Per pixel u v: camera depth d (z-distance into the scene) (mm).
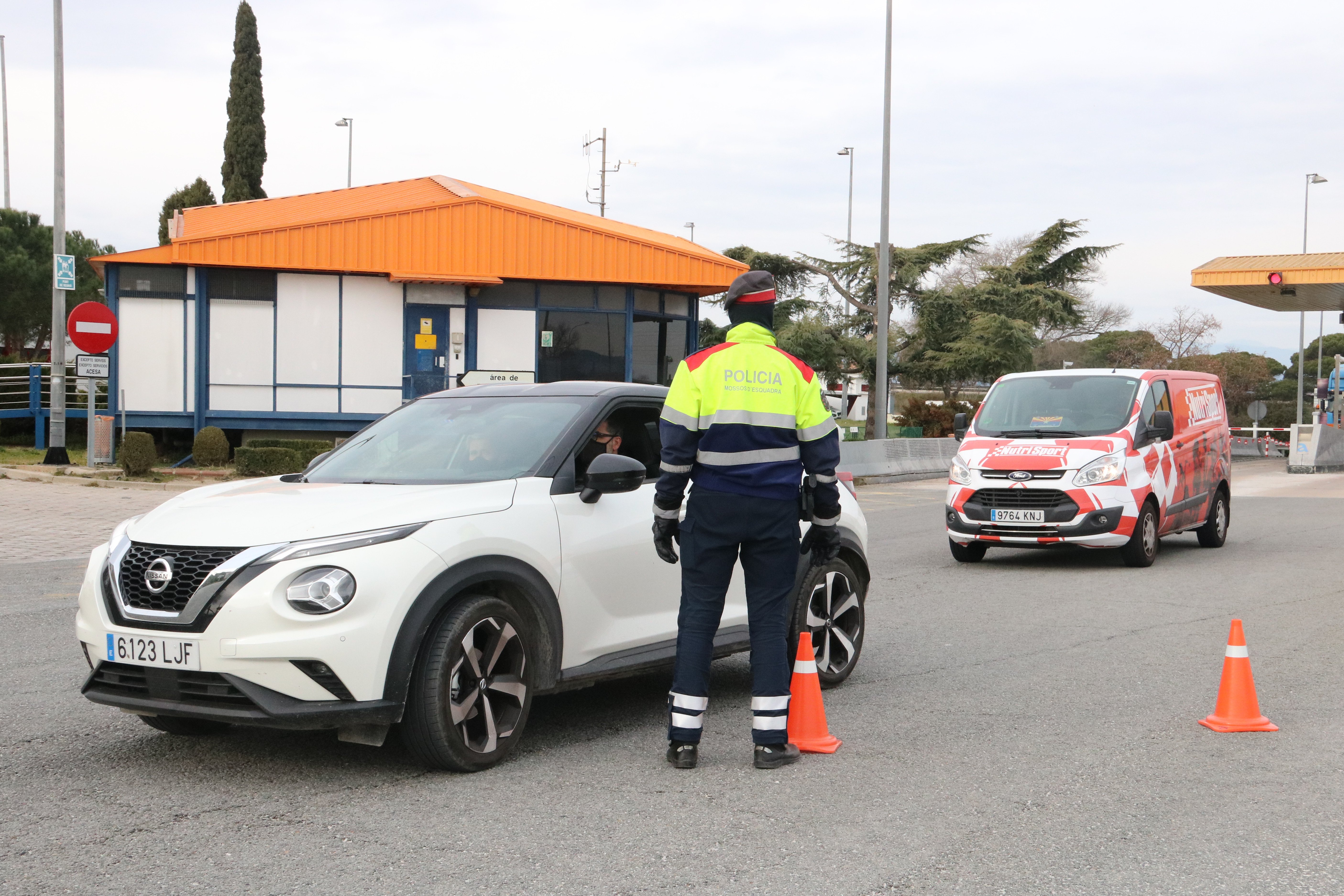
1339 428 33094
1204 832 4270
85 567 11203
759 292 5086
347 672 4527
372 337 22547
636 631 5730
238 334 21906
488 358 23219
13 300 33875
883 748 5434
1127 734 5656
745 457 5000
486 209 22875
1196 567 12039
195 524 4863
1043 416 12539
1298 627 8523
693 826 4328
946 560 12719
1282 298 28531
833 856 4027
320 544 4633
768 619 5133
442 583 4789
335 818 4391
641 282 23672
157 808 4496
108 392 23531
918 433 37938
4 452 23188
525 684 5164
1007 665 7316
